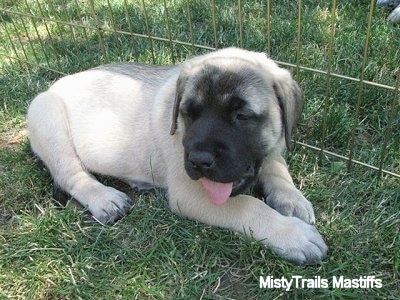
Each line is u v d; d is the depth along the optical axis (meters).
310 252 0.60
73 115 0.78
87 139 0.76
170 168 0.68
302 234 0.61
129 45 1.09
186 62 0.71
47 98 0.79
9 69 1.12
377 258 0.61
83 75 0.81
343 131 0.81
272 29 1.06
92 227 0.69
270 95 0.62
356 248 0.62
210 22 1.13
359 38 1.00
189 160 0.58
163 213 0.70
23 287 0.61
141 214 0.70
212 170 0.58
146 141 0.72
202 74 0.61
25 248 0.66
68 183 0.76
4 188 0.77
